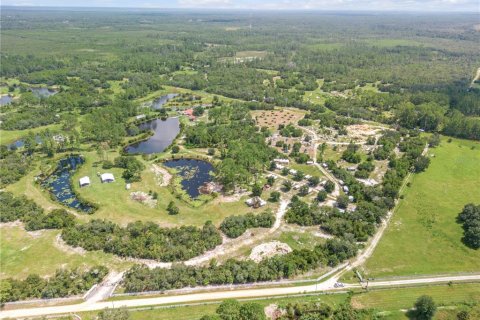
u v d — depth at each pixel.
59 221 129.88
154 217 138.25
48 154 190.75
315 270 110.81
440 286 105.81
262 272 105.44
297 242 124.31
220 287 103.50
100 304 97.50
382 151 192.12
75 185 160.88
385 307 97.62
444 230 132.62
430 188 163.50
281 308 96.31
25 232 127.88
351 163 185.50
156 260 114.62
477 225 128.38
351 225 129.38
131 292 101.69
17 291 98.44
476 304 98.62
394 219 139.38
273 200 149.88
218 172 172.88
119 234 124.44
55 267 111.31
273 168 176.75
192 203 148.88
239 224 129.75
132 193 154.62
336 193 155.12
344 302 98.62
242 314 87.56
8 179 161.38
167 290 102.12
